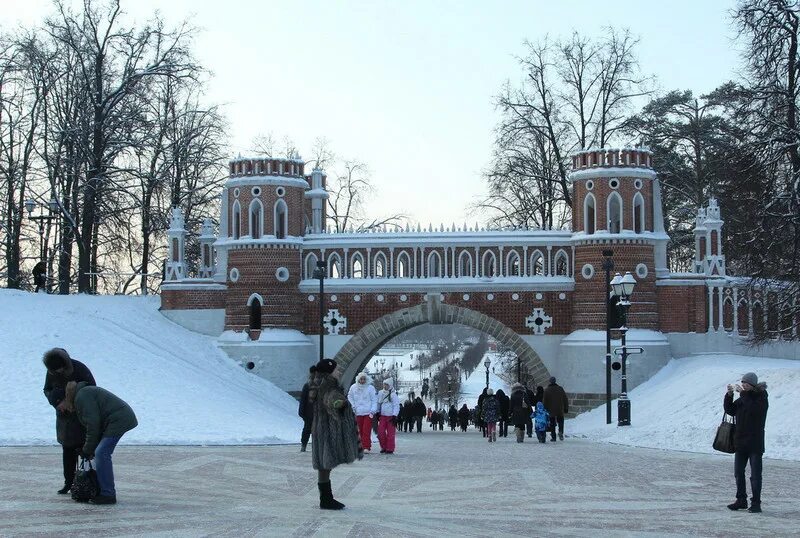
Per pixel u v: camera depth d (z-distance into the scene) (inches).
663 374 1967.3
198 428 1323.8
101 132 2305.6
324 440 679.1
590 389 1988.2
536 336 2075.5
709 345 2041.1
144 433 1253.1
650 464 1014.4
